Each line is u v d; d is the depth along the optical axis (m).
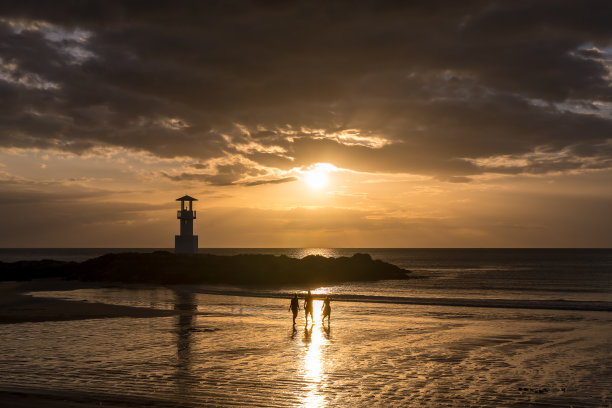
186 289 48.50
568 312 29.83
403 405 11.19
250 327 23.02
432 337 20.55
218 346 18.20
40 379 13.06
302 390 12.31
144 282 57.94
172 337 20.06
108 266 65.31
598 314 28.98
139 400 11.12
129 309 29.62
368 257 82.81
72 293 43.69
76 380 12.99
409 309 31.38
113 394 11.63
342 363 15.52
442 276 81.00
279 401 11.34
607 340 20.06
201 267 62.78
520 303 34.41
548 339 20.19
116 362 15.30
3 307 30.38
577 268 110.50
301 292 46.72
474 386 12.85
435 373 14.27
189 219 69.06
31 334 20.58
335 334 21.23
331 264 74.19
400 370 14.62
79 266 70.69
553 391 12.43
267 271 63.75
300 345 18.50
